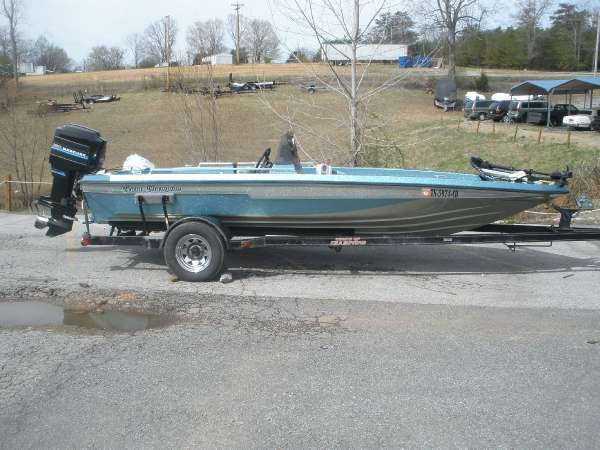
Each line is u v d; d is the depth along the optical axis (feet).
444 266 27.02
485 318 19.70
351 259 28.12
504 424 12.90
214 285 23.32
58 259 27.50
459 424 12.89
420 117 130.21
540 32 280.72
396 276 25.12
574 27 273.75
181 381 14.84
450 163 90.02
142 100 168.35
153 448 11.93
